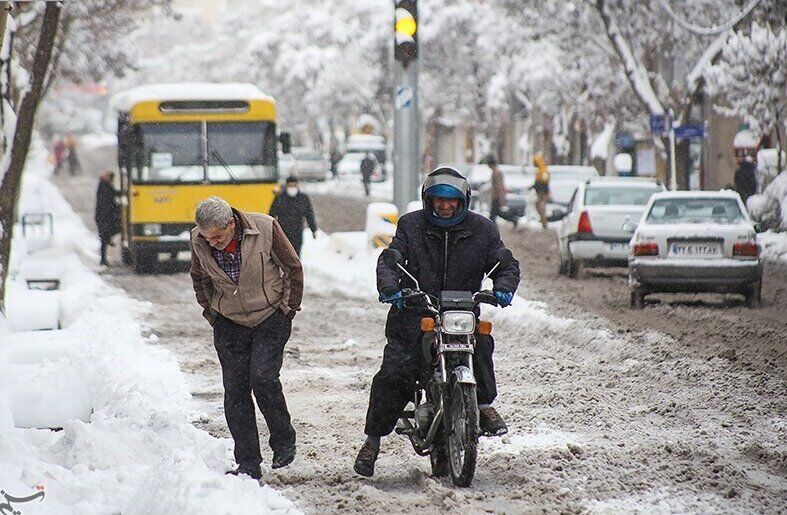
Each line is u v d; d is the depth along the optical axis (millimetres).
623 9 114875
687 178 144375
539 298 61312
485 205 135125
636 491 23969
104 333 45000
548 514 22328
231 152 80500
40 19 98000
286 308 25594
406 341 25328
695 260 55156
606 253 70875
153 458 26094
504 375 38500
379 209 80312
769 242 84562
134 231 80062
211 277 25094
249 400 25562
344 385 37562
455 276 25156
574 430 30047
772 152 104188
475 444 23766
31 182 112312
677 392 34719
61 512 22250
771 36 100375
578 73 130875
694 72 113125
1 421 27328
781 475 25406
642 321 51094
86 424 27031
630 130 139125
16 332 41531
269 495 22750
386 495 24141
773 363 38969
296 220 72562
